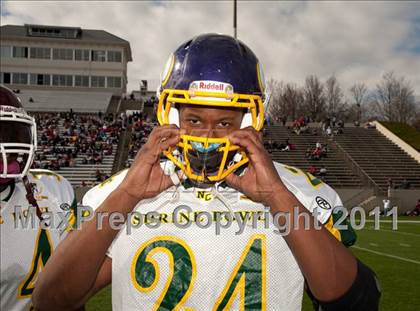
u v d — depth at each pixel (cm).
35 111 3381
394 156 2391
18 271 198
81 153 2347
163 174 156
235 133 152
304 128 2641
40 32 4141
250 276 160
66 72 4131
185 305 158
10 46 4094
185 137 156
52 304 150
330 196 176
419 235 1141
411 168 2284
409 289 570
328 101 5047
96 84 4153
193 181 164
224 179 160
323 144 2495
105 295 525
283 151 2397
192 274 159
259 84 170
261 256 162
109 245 149
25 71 4106
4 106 192
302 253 142
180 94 161
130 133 2612
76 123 2755
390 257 805
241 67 164
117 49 4172
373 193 1978
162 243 162
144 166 151
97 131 2614
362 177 2167
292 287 162
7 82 4091
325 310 148
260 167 149
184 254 160
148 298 159
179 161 162
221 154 159
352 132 2634
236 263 160
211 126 159
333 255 142
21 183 212
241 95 160
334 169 2252
